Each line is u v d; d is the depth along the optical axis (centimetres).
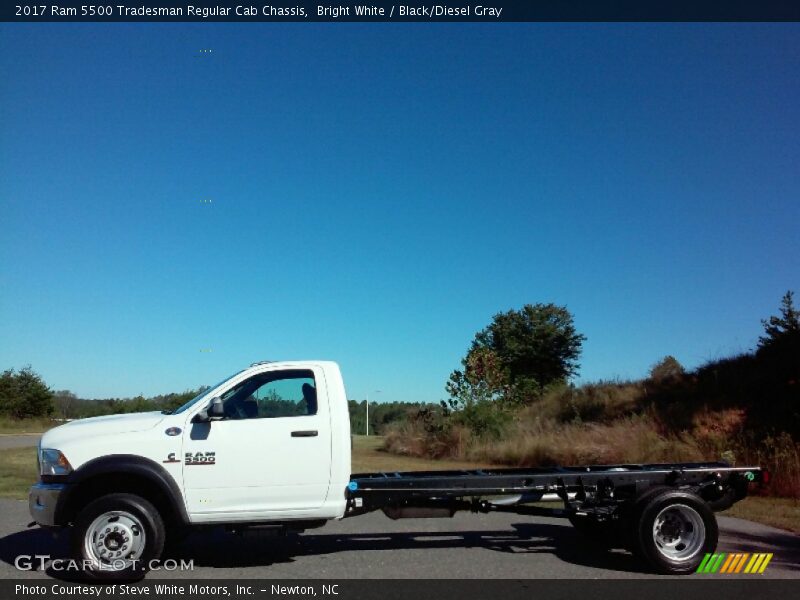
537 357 4119
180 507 696
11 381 4100
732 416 1695
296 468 721
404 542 877
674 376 2259
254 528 727
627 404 2150
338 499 729
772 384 1819
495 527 972
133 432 709
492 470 864
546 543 873
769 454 1371
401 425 2439
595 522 850
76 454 693
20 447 2284
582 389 2470
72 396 4462
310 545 859
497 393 2486
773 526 991
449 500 802
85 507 685
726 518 1049
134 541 685
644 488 787
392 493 765
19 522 974
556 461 1761
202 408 728
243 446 714
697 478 797
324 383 748
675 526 746
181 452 704
